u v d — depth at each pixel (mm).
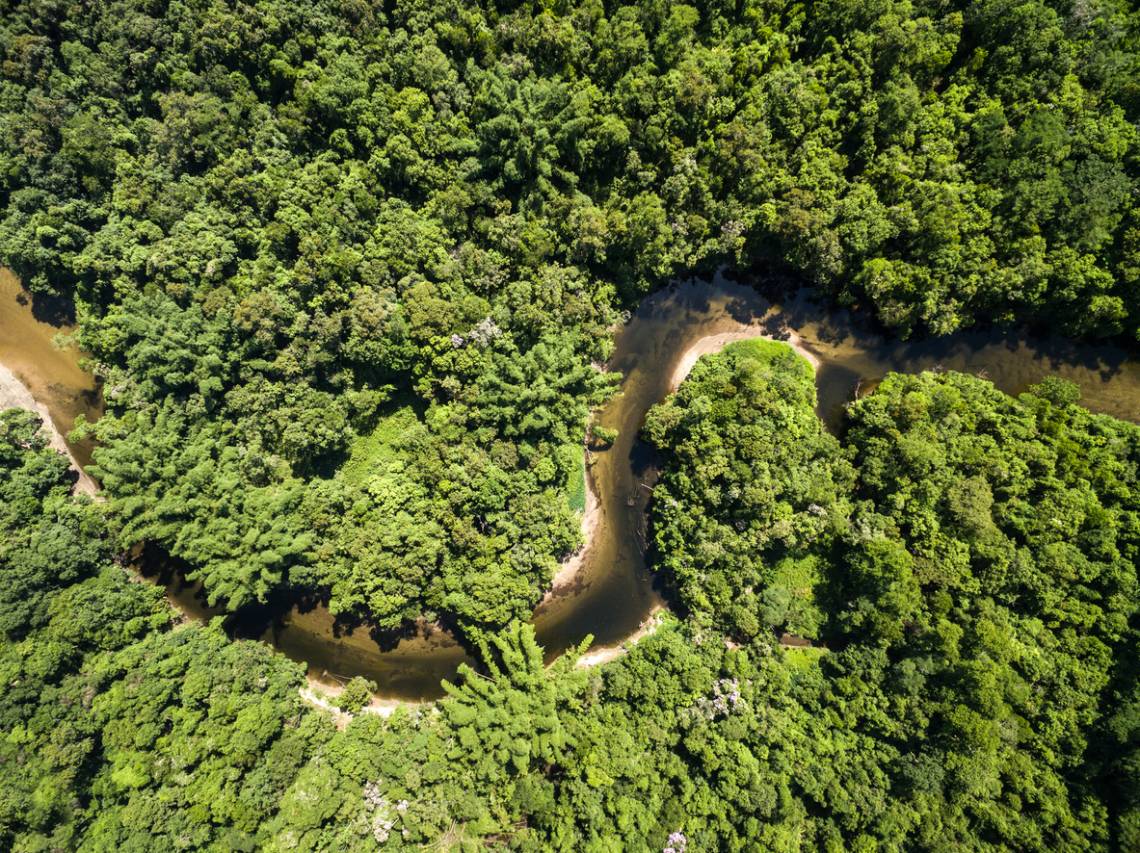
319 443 56656
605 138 52875
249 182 52531
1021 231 50188
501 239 55375
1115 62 47062
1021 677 48844
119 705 52000
